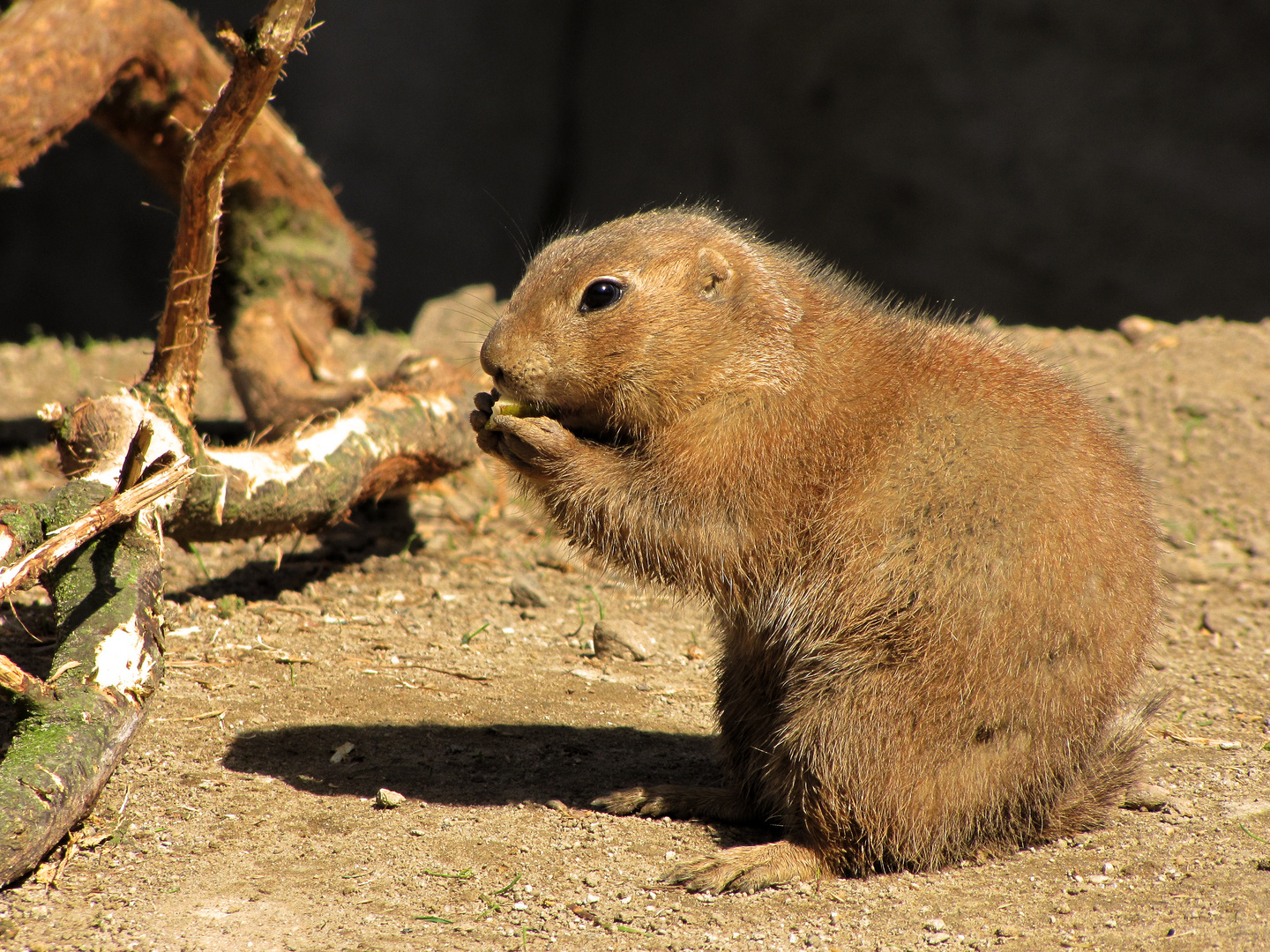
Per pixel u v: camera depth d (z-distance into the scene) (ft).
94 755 23.07
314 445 39.11
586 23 138.72
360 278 55.98
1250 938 21.59
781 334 27.40
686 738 32.35
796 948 21.74
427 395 44.75
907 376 26.86
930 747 24.49
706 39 129.29
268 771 28.17
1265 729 33.40
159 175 51.93
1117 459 26.48
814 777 25.12
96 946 20.47
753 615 26.91
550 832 26.18
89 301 132.16
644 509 26.43
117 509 24.06
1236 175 105.50
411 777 28.43
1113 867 25.23
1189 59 107.24
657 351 27.04
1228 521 50.55
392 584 43.32
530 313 27.71
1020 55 113.09
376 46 133.90
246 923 21.63
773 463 26.27
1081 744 25.38
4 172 41.78
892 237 118.73
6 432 59.67
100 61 43.68
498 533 50.55
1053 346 63.82
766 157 125.18
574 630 40.34
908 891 24.35
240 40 27.53
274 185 50.21
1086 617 24.45
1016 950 21.54
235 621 38.11
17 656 32.94
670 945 21.70
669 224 29.17
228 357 51.16
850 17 120.06
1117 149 109.50
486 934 21.71
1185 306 106.83
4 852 21.30
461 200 136.56
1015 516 24.47
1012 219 112.98
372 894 22.99
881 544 25.12
